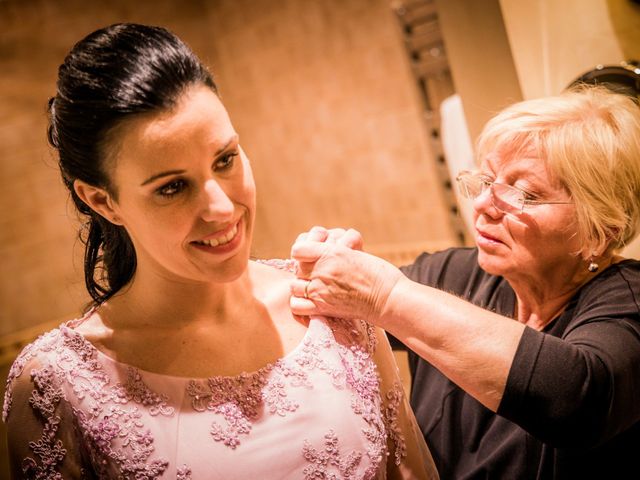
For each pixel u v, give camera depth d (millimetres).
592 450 1139
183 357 950
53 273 3404
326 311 1060
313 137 3816
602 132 1147
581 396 996
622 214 1146
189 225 848
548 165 1159
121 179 837
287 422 931
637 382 1062
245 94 4043
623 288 1162
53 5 3379
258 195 4273
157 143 792
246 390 937
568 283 1245
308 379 972
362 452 966
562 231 1176
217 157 834
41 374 917
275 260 1185
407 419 1158
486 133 1253
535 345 1021
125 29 841
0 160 3223
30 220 3320
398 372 1180
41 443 911
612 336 1076
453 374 1050
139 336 958
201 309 973
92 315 1001
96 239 1024
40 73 3355
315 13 3480
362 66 3418
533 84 1835
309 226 4094
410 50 2777
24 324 3305
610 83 1678
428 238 3568
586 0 1698
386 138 3494
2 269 3234
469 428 1294
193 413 910
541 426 1023
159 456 889
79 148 843
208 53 4059
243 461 898
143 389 917
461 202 2111
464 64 1917
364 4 3260
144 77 791
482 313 1067
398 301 1061
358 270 1063
